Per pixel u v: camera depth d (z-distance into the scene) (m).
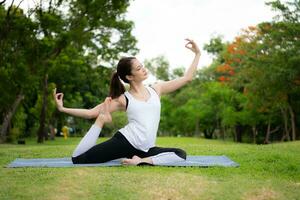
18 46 14.73
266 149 10.12
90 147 7.00
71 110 6.98
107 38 27.36
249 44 28.42
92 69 31.75
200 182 5.63
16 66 13.92
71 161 7.45
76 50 21.86
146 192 5.18
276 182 5.97
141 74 6.96
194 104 39.53
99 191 5.21
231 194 5.25
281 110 30.28
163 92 7.48
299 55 23.05
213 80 43.94
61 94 6.98
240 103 32.03
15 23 13.96
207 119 39.75
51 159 7.89
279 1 23.92
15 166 6.85
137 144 6.88
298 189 5.65
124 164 6.71
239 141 38.09
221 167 6.85
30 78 14.35
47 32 16.22
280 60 23.84
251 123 32.31
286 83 24.38
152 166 6.67
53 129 35.62
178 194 5.15
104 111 7.06
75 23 18.08
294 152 9.91
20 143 24.72
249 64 26.14
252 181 5.93
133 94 7.06
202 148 10.39
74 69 31.17
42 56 16.03
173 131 51.84
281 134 38.97
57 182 5.55
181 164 6.87
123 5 18.16
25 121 36.72
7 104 15.45
